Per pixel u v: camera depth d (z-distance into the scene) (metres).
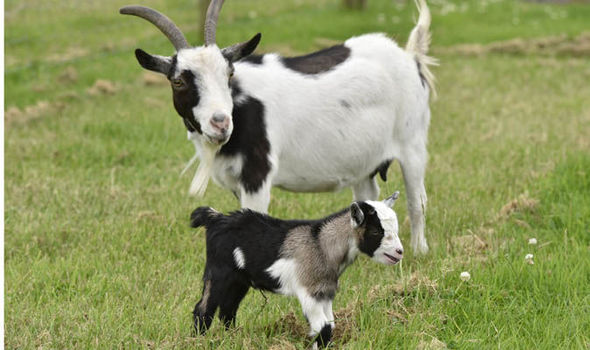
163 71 6.81
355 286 7.21
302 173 7.77
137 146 12.77
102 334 6.24
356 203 5.68
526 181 10.81
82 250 8.43
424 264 7.95
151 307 6.86
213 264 6.09
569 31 26.73
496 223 9.18
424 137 8.57
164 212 9.52
